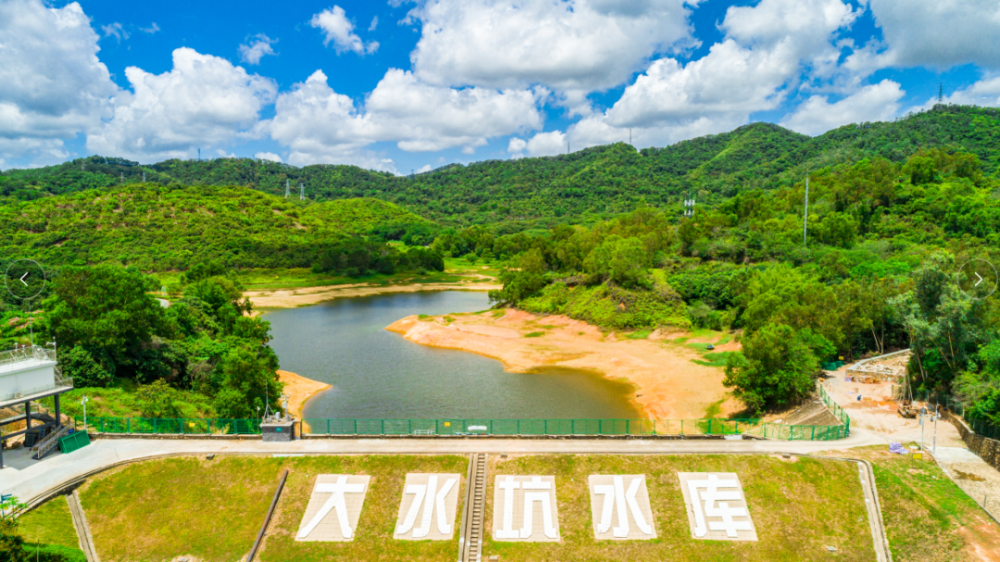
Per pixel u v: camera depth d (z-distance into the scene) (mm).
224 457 59500
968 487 55219
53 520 50844
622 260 160625
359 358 133375
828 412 74312
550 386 109188
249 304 165875
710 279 155000
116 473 57000
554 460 59500
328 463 59062
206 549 51000
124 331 83438
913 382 78875
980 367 71750
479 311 188125
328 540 52375
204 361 95938
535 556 51219
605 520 54062
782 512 54406
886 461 59594
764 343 82875
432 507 55094
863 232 187000
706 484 56938
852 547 50906
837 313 98875
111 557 49844
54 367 59688
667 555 51219
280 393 85375
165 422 68438
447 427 88438
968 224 169250
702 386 103125
